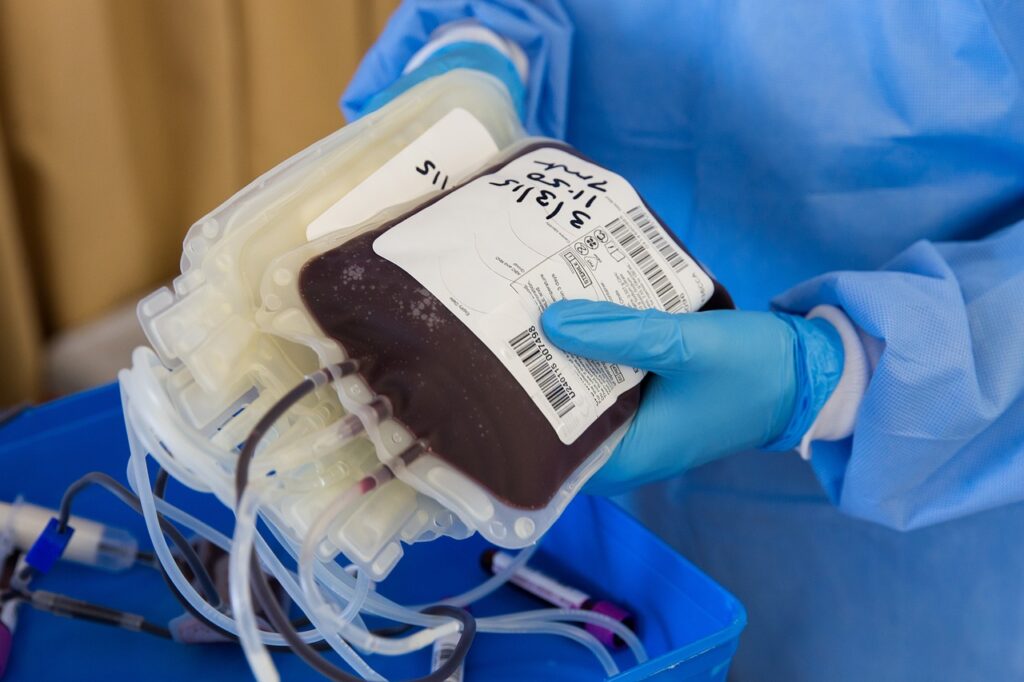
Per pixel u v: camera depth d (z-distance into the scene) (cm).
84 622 63
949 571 75
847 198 77
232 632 48
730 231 84
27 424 71
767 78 76
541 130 84
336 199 53
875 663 80
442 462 45
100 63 103
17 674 58
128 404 41
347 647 43
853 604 81
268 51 122
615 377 53
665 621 63
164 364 45
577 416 50
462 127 58
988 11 65
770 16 74
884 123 72
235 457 42
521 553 66
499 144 63
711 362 56
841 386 63
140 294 121
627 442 58
